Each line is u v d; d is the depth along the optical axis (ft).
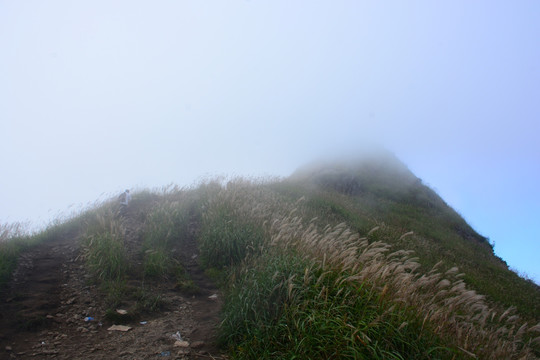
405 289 15.64
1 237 23.15
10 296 18.43
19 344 14.75
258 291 15.92
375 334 12.73
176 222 29.19
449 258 44.42
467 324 16.94
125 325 17.16
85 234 25.55
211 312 18.84
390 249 36.14
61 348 14.74
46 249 25.26
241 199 31.99
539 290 48.39
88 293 19.85
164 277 22.52
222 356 14.49
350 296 14.75
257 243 24.21
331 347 12.40
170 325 17.28
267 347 13.53
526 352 16.44
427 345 12.69
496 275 45.98
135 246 25.66
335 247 19.84
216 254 24.53
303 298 14.93
